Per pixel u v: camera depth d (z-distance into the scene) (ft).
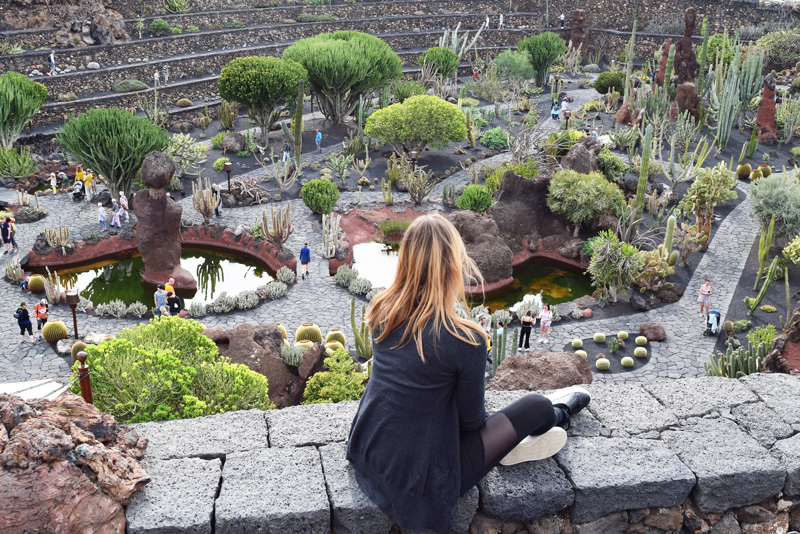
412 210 136.67
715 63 203.21
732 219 128.57
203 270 119.96
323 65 169.68
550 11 245.86
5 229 116.57
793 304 103.35
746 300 103.19
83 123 126.31
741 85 169.07
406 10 238.89
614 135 162.50
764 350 65.67
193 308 101.81
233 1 217.56
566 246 122.42
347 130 181.57
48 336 92.12
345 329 100.01
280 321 101.65
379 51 178.60
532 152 142.31
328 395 48.14
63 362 89.10
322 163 159.63
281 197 141.28
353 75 172.45
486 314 92.58
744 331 97.71
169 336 35.81
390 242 127.44
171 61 191.52
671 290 107.34
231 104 186.60
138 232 111.96
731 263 114.73
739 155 156.87
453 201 140.15
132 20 197.57
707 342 96.58
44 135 160.86
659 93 178.40
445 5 242.17
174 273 113.80
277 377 70.28
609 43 236.84
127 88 180.55
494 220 123.24
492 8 246.68
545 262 122.52
